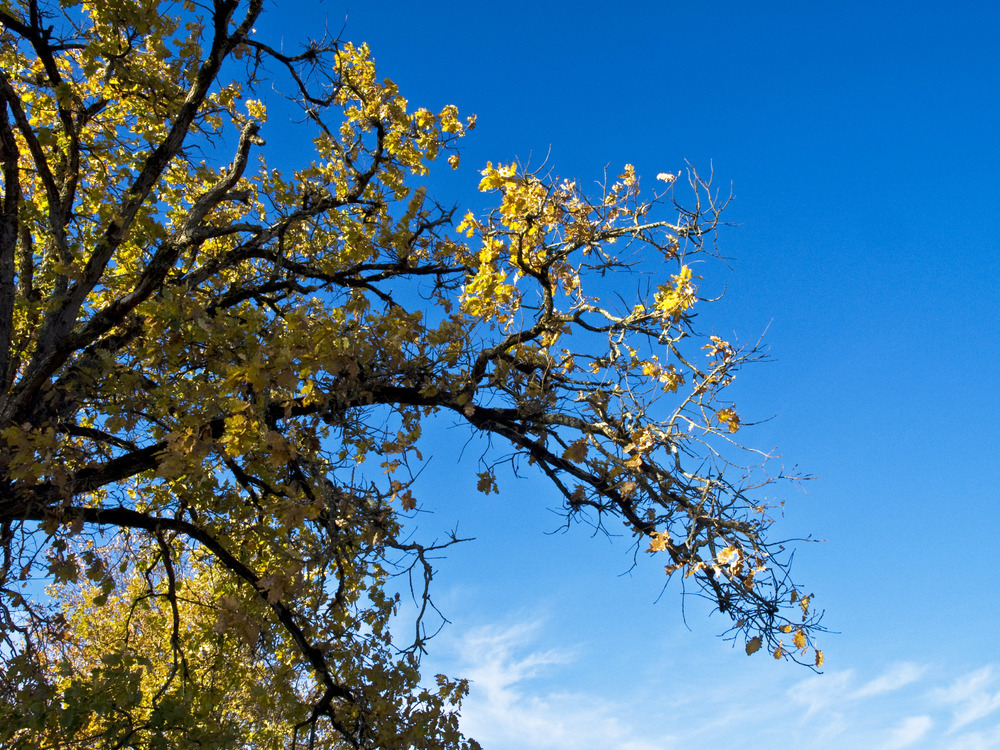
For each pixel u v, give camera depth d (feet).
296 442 18.98
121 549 19.77
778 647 16.43
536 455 20.16
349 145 24.67
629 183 19.16
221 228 20.66
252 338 16.08
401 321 19.06
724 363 17.28
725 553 16.35
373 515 18.06
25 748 13.48
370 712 20.47
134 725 14.75
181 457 13.92
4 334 18.17
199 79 20.49
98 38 20.90
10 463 14.07
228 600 14.88
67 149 22.04
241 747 20.65
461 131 23.57
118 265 23.39
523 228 18.85
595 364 20.53
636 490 18.49
